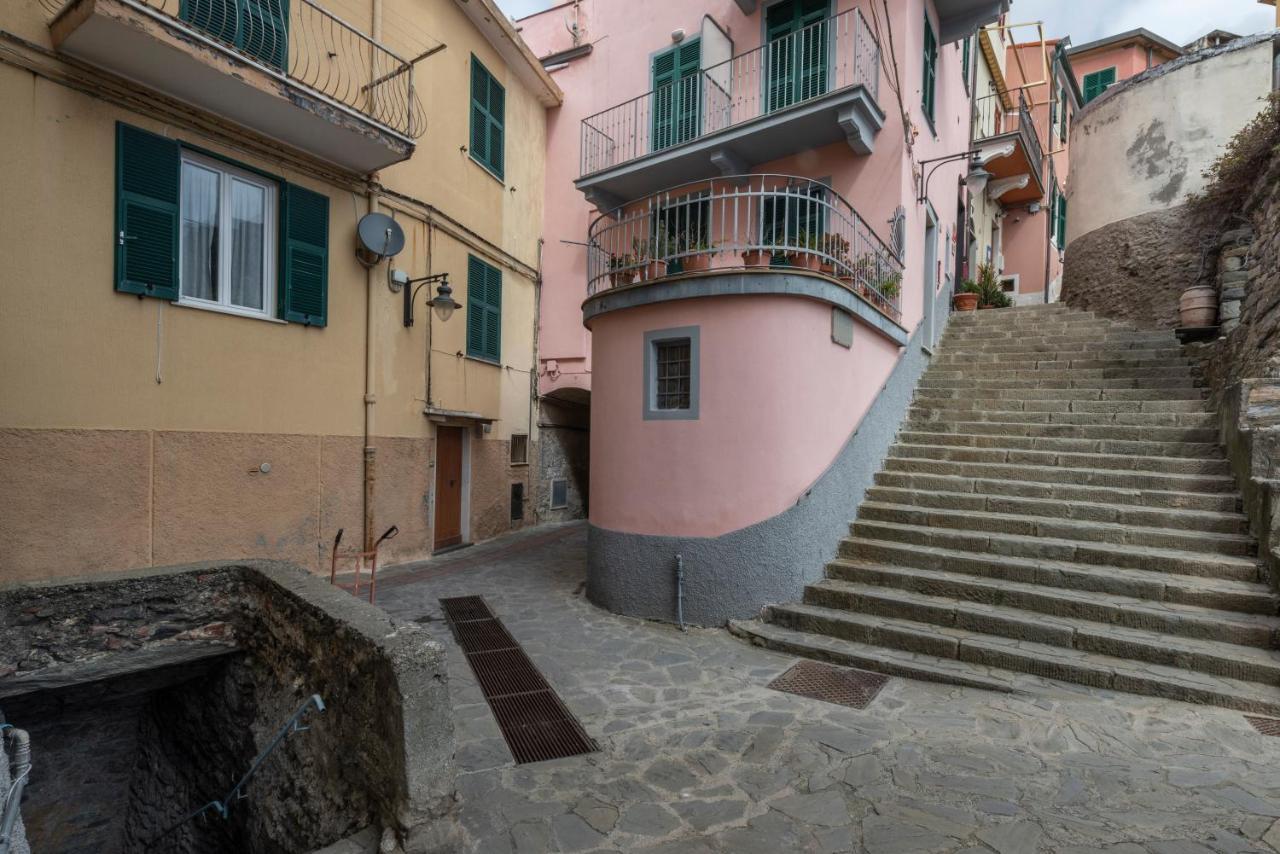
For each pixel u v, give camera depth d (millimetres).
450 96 9758
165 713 5613
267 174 7148
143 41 5469
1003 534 6316
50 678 4254
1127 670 4523
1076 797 3246
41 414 5449
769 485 6180
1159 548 5680
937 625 5480
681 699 4637
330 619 3590
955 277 12750
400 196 8719
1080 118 11508
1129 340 9188
